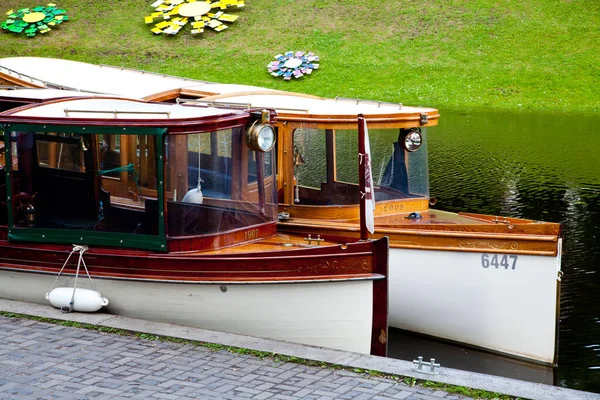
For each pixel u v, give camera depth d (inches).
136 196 426.6
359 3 1696.6
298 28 1640.0
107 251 432.5
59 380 348.5
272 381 354.3
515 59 1523.1
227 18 1657.2
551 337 472.7
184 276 418.9
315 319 409.1
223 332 412.5
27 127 438.6
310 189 525.7
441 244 490.9
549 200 813.9
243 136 438.3
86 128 426.6
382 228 502.3
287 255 407.2
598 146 1096.2
